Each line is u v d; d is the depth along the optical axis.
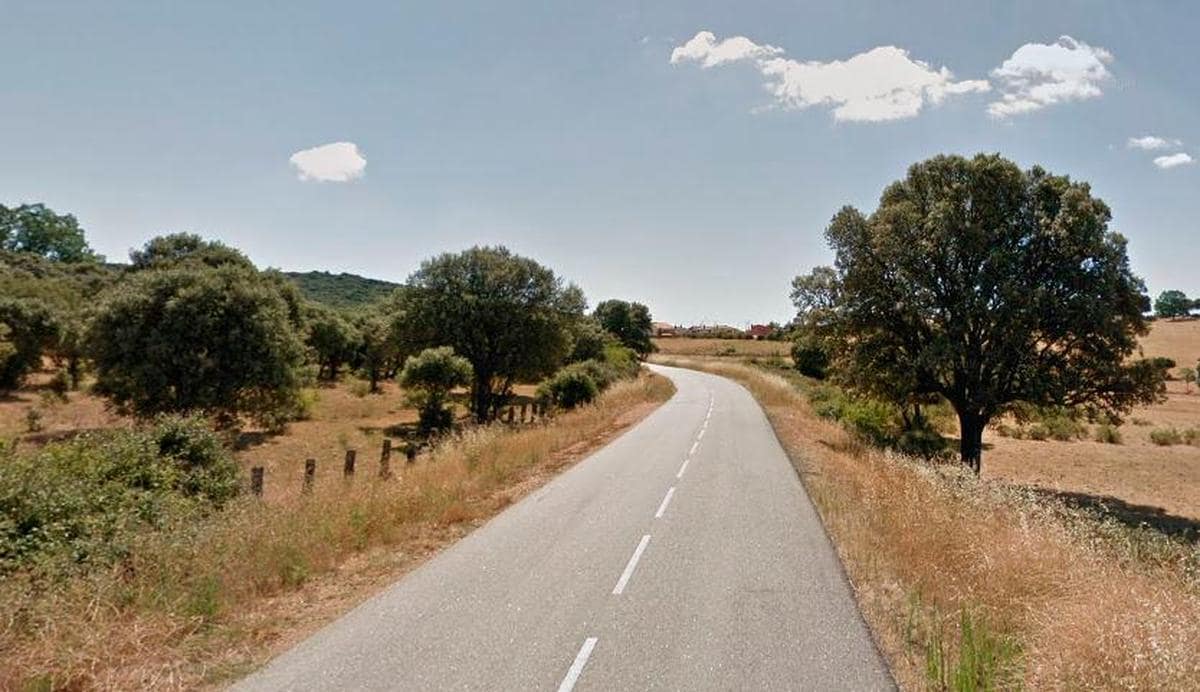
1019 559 8.04
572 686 5.54
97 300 34.00
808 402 41.12
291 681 5.61
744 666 5.93
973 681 5.46
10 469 8.95
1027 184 28.27
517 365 46.41
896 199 31.55
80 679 5.55
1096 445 39.41
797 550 9.83
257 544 8.52
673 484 15.26
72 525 8.41
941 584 7.80
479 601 7.63
